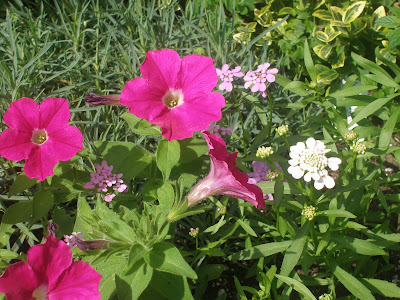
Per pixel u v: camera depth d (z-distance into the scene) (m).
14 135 0.29
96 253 0.27
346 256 0.36
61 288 0.25
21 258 0.32
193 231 0.33
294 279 0.31
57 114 0.30
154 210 0.31
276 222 0.35
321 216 0.35
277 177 0.33
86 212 0.31
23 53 0.45
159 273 0.29
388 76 0.40
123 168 0.34
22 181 0.33
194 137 0.36
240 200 0.36
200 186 0.28
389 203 0.44
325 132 0.38
